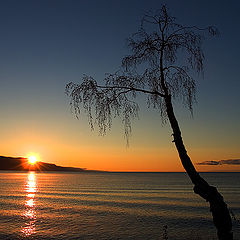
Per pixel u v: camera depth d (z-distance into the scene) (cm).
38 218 4044
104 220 3850
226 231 633
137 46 729
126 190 9306
